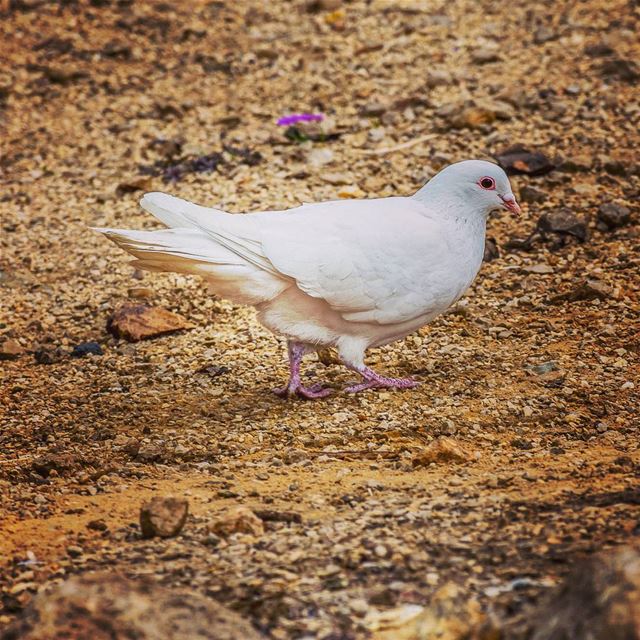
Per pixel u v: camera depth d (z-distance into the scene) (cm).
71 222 1608
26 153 1830
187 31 2206
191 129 1841
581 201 1506
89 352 1262
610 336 1191
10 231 1594
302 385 1135
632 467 872
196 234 1006
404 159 1661
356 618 646
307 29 2197
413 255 1036
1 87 2034
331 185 1599
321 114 1814
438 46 2055
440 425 1022
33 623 608
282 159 1686
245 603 663
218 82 2022
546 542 716
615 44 1942
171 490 908
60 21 2283
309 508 830
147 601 620
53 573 744
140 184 1661
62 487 941
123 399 1134
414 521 777
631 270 1336
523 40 2031
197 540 777
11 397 1157
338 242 1020
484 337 1223
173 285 1412
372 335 1082
